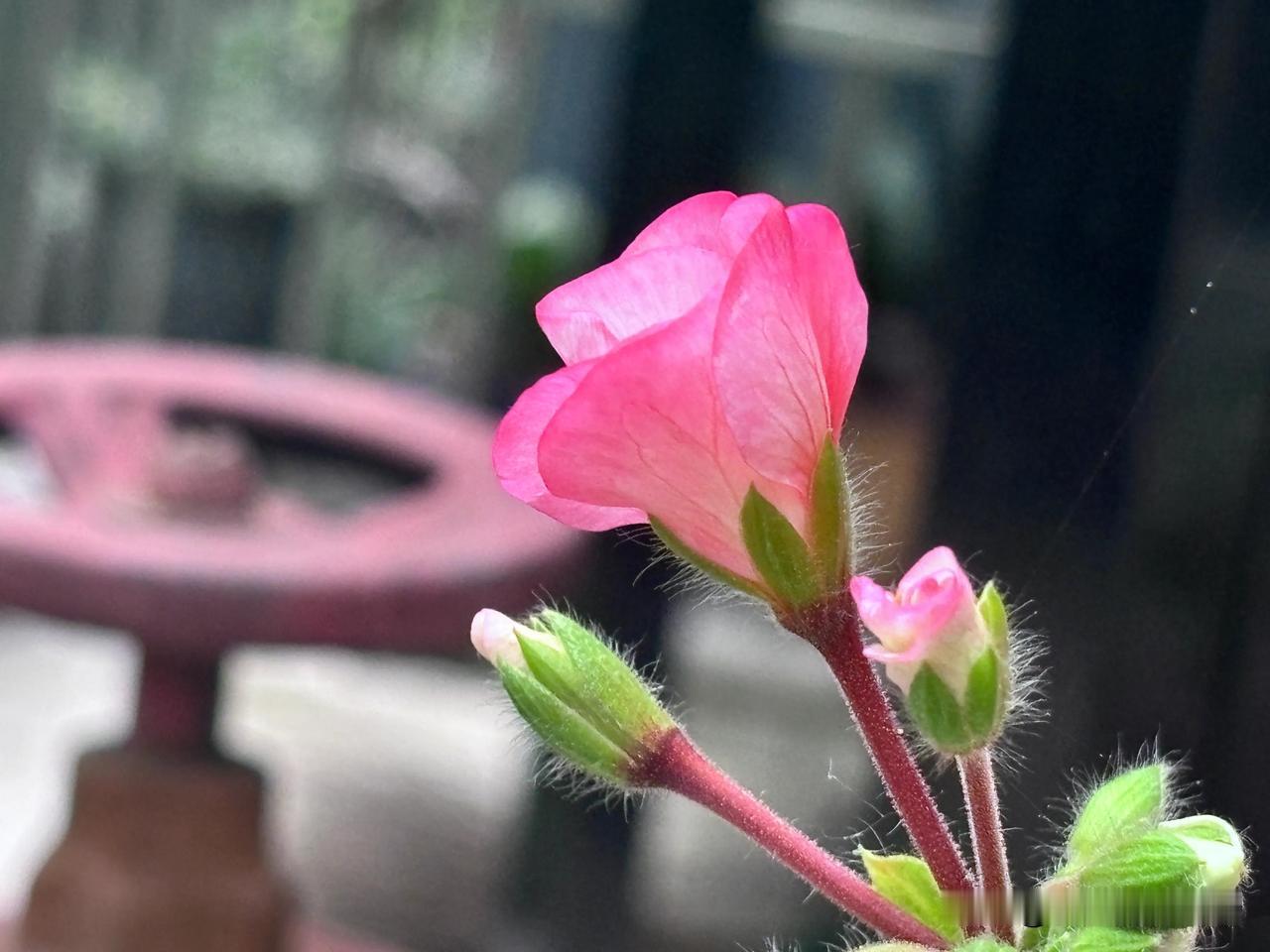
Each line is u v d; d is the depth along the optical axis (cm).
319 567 31
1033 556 28
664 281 10
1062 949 9
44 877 36
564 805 50
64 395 42
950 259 35
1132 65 26
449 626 31
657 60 47
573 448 10
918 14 69
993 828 10
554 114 81
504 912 51
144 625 29
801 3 69
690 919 47
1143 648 21
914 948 10
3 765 59
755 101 55
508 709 13
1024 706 12
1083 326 27
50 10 69
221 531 35
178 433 41
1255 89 21
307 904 53
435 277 84
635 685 11
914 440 56
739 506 10
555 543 34
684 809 56
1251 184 21
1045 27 28
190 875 36
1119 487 23
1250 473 21
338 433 44
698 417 10
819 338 10
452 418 46
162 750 37
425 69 84
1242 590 21
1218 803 20
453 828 61
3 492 38
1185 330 21
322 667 78
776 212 9
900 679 10
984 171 30
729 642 67
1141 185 26
